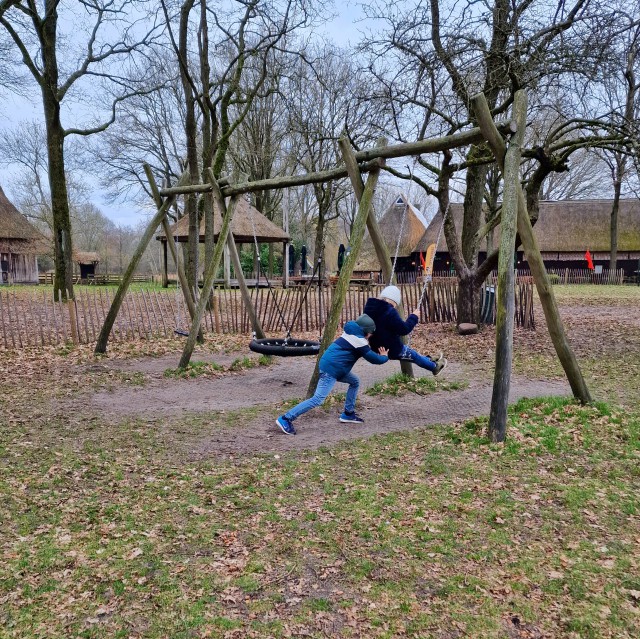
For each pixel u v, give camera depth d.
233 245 11.19
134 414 7.59
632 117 12.00
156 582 3.62
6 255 38.31
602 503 4.62
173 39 15.82
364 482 5.20
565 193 49.22
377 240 8.77
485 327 15.73
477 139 7.08
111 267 67.00
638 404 7.60
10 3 15.73
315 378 7.87
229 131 18.86
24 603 3.41
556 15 11.15
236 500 4.84
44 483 5.15
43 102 19.45
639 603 3.36
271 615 3.30
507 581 3.60
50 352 11.83
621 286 37.09
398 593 3.49
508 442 5.99
